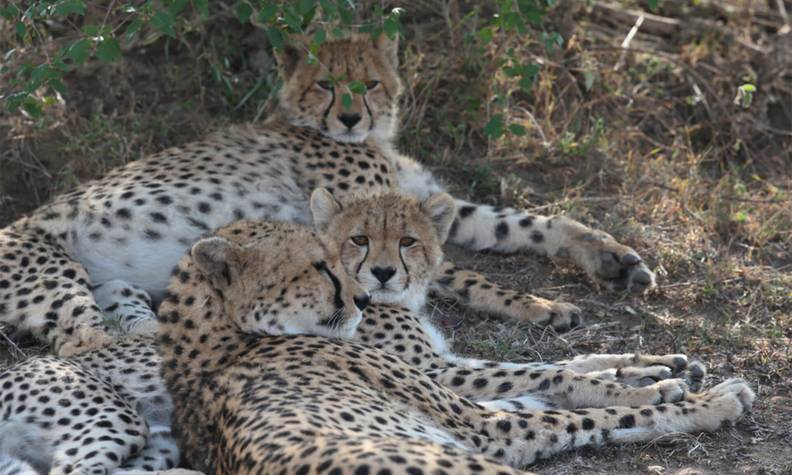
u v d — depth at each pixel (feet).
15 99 35.27
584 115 46.24
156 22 33.73
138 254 35.45
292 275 27.61
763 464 27.04
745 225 39.78
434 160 43.39
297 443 20.76
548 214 41.14
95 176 40.70
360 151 38.99
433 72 45.03
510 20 40.19
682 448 27.76
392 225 32.48
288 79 39.24
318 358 26.13
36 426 27.12
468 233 39.86
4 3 40.91
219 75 42.55
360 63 38.58
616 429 27.84
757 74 48.52
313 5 34.73
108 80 44.19
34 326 33.14
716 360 32.42
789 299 35.55
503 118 43.09
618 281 37.04
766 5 53.88
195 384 26.35
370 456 19.61
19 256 34.32
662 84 48.19
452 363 31.50
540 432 27.22
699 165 44.09
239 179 36.86
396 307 32.19
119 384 29.37
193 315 27.35
